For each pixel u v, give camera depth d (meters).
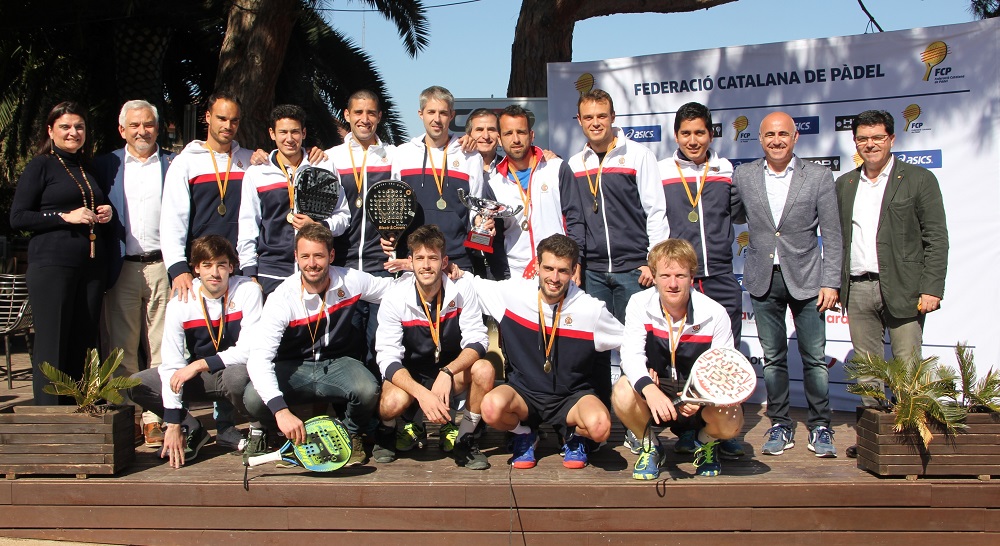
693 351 4.15
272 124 4.77
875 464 3.99
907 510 3.88
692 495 3.88
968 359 4.16
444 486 3.91
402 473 4.11
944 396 4.08
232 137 4.92
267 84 9.08
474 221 4.76
